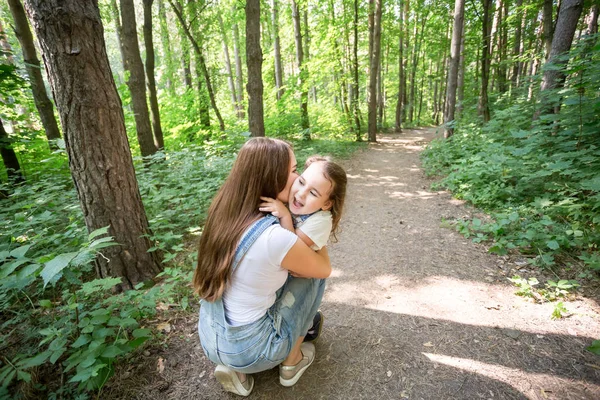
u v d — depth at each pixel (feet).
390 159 29.50
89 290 6.00
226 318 4.38
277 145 4.27
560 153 12.32
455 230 12.07
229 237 3.99
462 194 15.61
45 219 8.75
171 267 9.61
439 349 6.38
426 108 103.35
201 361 6.16
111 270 8.29
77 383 5.45
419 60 76.18
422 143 40.88
